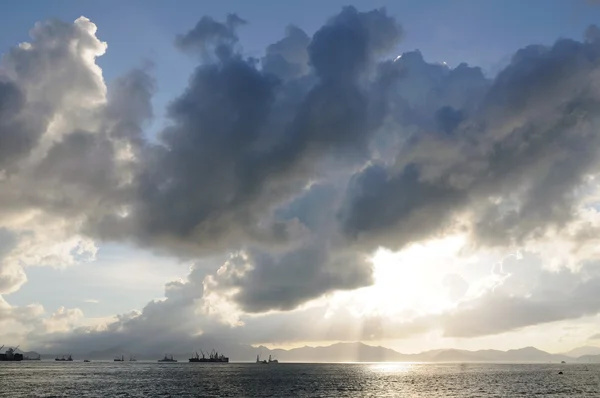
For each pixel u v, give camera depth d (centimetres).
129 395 16188
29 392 17138
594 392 17025
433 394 16575
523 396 15475
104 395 16125
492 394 16388
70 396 15700
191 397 15662
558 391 17538
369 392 17562
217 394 16800
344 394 16812
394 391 17962
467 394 16475
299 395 16425
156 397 15600
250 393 17225
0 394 16312
